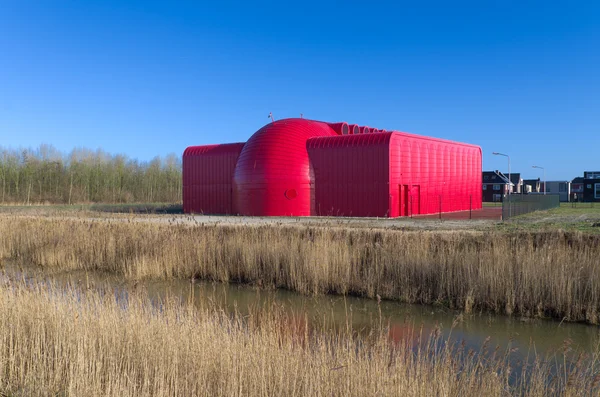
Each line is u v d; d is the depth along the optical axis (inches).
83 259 697.6
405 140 1246.9
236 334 286.5
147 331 288.0
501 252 498.9
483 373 247.3
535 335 400.2
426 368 245.0
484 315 462.6
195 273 637.3
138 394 236.5
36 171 2819.9
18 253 756.6
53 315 317.1
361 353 263.4
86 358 259.0
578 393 229.3
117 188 3041.3
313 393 226.1
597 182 2797.7
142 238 688.4
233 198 1427.2
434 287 513.7
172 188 3238.2
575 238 545.0
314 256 563.8
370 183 1200.8
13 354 280.4
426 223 922.1
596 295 436.5
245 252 612.4
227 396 228.5
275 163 1280.8
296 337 311.0
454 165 1512.1
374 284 536.1
